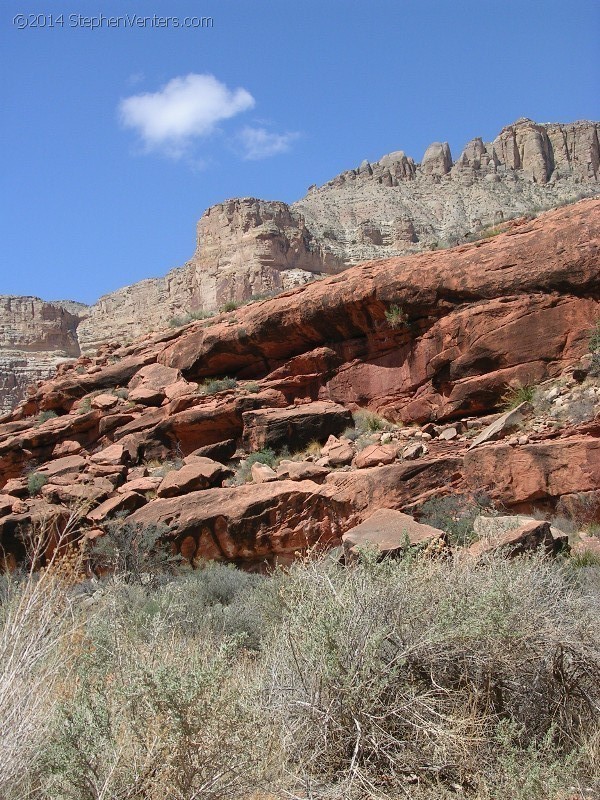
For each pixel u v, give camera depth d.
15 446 29.20
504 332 21.58
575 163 105.62
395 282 23.72
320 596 6.75
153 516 20.47
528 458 17.28
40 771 5.25
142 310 94.81
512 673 6.30
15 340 100.88
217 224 81.31
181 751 5.20
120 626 7.20
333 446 22.56
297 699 6.18
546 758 5.78
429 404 22.89
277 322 26.30
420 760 5.74
